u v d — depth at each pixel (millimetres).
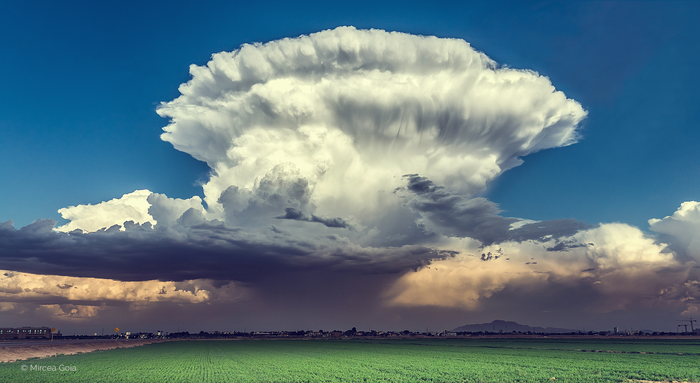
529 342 163750
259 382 46969
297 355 94125
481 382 46125
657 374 51188
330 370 60094
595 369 57906
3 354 74312
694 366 60656
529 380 47250
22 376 49344
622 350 102688
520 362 70750
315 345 151250
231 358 84562
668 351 97438
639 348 111188
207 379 49500
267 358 84938
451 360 76500
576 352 97188
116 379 48562
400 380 48250
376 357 86250
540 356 84688
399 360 77688
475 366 64375
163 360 77938
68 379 47875
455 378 49438
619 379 46688
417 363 70812
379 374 54500
